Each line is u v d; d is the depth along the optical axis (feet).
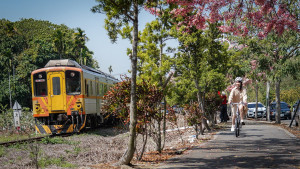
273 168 23.12
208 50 63.98
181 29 53.21
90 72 73.05
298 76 72.02
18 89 170.81
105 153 40.91
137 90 31.27
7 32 202.59
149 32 41.70
